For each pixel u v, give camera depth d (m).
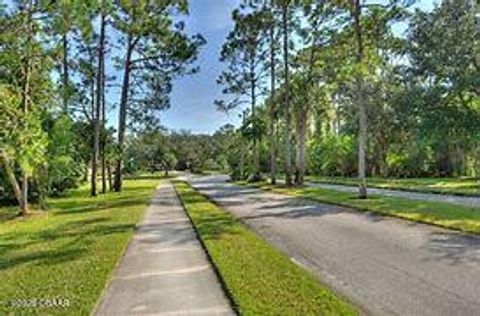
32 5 27.44
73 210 30.09
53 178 39.16
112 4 43.75
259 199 32.81
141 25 44.97
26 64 28.59
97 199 38.41
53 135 37.78
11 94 28.02
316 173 80.19
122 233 18.31
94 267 12.47
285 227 19.06
